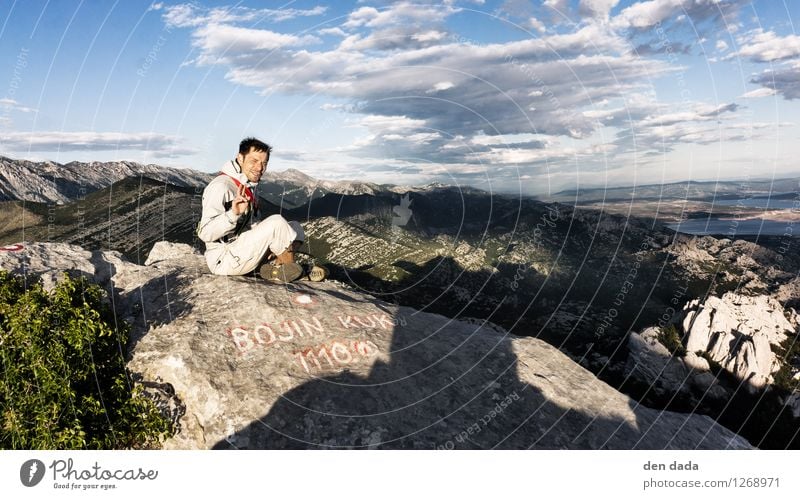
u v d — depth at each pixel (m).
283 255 7.23
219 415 4.75
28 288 5.12
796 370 83.81
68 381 4.54
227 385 4.99
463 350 6.47
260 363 5.31
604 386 6.60
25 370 4.45
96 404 4.68
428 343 6.41
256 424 4.68
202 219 6.69
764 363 84.38
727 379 84.31
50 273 6.22
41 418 4.42
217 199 6.64
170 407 4.90
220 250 6.94
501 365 6.34
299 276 7.27
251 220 7.38
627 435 5.75
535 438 5.25
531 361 6.65
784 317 93.75
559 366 6.75
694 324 91.44
